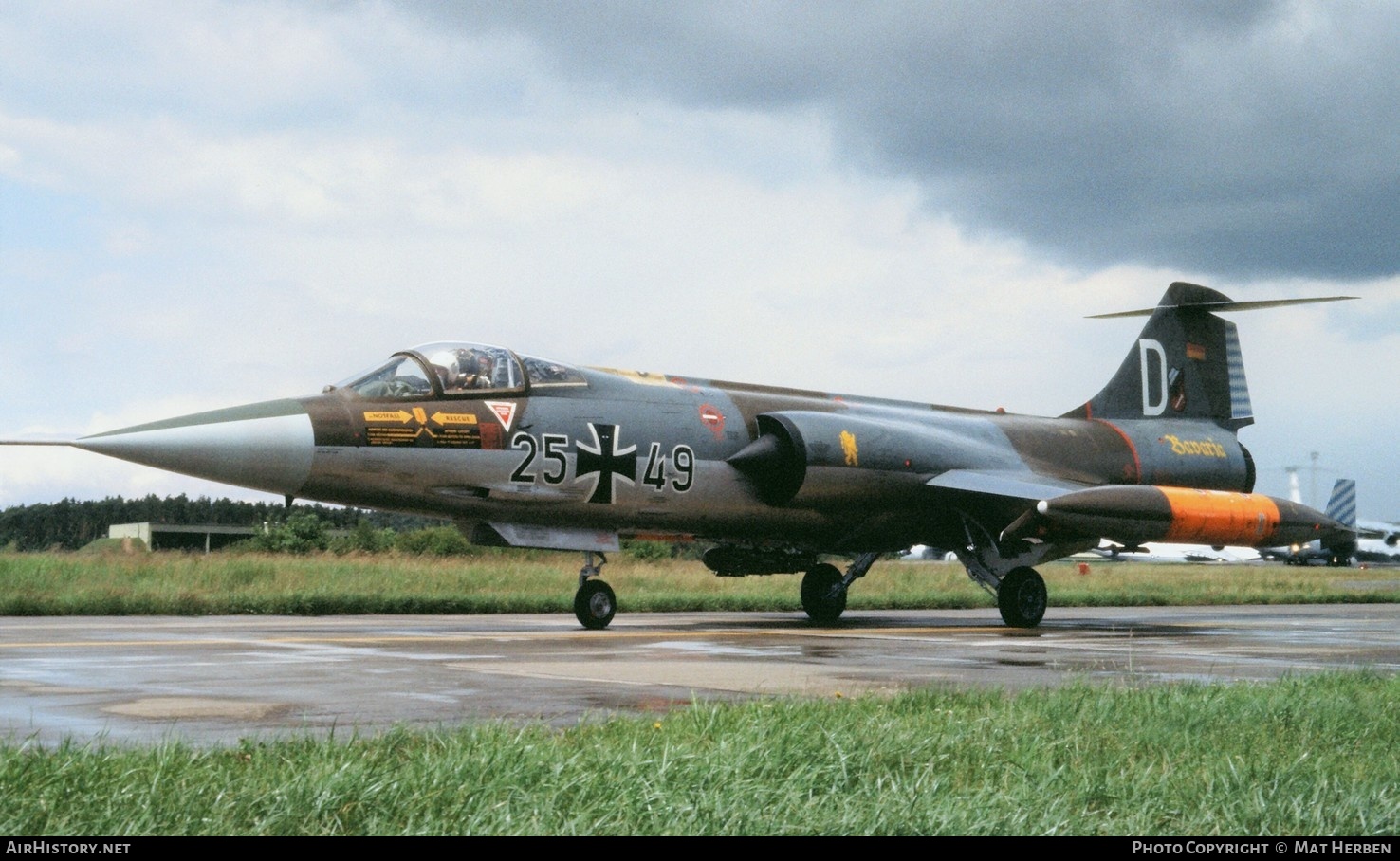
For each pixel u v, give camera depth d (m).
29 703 7.65
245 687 8.57
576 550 16.95
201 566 24.81
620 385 17.62
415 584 24.89
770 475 18.45
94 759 5.08
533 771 5.04
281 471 14.66
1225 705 7.77
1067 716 7.25
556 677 9.55
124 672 9.51
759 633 15.80
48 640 12.82
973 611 25.11
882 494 19.12
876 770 5.46
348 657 11.03
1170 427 24.27
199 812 4.43
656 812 4.60
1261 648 14.64
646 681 9.37
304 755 5.39
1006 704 7.71
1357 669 10.88
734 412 18.59
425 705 7.81
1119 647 14.35
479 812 4.52
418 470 15.44
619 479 17.03
